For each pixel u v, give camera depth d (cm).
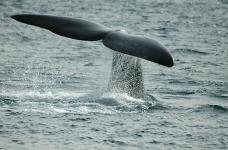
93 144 3269
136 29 10512
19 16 3647
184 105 4262
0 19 10950
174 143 3334
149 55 3253
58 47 7812
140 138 3403
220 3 17225
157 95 4641
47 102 4053
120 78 3997
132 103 3959
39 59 6719
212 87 5119
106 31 3572
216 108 4184
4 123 3584
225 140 3412
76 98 4103
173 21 11988
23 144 3231
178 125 3700
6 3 14512
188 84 5278
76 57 7006
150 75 5803
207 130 3616
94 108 3881
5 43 7975
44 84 5062
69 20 3672
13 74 5594
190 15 13562
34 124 3575
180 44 8394
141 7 15150
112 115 3788
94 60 6831
